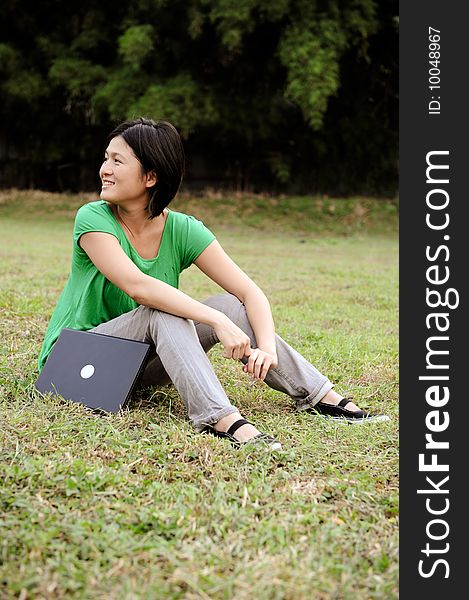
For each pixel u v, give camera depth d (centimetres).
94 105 1518
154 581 173
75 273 311
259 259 969
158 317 279
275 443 254
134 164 287
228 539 193
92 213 293
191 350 271
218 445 253
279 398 324
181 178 295
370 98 1625
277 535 195
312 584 174
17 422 265
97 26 1581
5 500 206
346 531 202
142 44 1446
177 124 1453
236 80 1552
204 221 1490
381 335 480
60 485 216
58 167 1672
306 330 471
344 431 279
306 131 1603
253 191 1655
